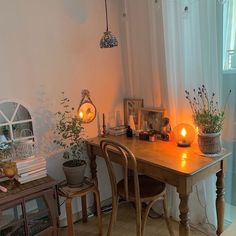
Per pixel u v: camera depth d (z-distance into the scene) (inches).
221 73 79.1
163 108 94.0
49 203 76.4
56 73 89.3
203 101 80.5
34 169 77.5
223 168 75.8
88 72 96.5
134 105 103.2
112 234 90.1
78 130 88.2
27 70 83.4
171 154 77.9
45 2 84.7
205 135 73.7
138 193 73.8
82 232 92.6
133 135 98.6
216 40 76.7
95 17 95.9
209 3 75.6
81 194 82.4
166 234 88.5
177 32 83.2
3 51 78.6
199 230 88.1
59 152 92.7
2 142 80.0
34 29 83.4
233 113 80.0
